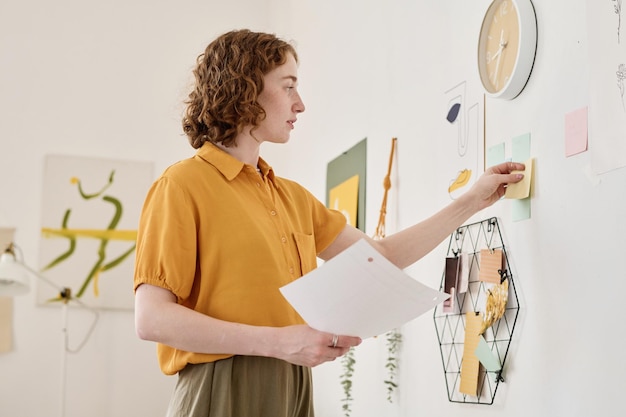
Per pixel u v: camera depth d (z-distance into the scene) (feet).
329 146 10.03
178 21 13.61
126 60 13.37
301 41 11.78
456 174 6.48
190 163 4.79
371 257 3.75
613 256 4.49
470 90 6.32
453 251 6.38
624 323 4.36
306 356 4.14
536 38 5.41
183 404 4.50
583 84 4.85
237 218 4.68
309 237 5.16
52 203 12.83
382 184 8.09
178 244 4.53
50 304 12.57
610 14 4.52
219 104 4.83
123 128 13.21
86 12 13.38
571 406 4.77
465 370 5.98
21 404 12.27
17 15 13.17
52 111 13.07
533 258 5.27
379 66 8.38
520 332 5.37
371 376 8.05
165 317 4.37
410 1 7.63
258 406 4.50
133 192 13.05
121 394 12.52
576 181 4.86
